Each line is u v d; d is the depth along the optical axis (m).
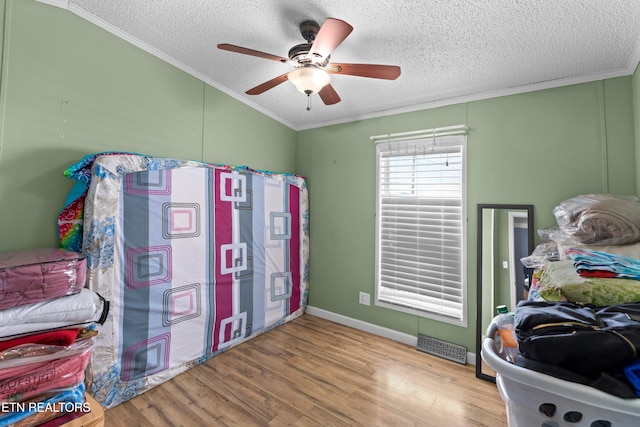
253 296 2.55
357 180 2.89
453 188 2.37
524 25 1.50
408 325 2.56
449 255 2.38
